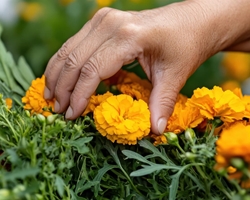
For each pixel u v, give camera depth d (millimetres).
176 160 536
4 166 492
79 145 485
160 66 572
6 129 501
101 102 547
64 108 573
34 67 1076
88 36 569
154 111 549
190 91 1007
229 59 1075
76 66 559
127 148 550
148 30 558
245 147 418
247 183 443
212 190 488
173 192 475
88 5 1128
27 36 1140
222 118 520
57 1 1164
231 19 613
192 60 583
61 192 444
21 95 646
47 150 462
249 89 1139
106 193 541
